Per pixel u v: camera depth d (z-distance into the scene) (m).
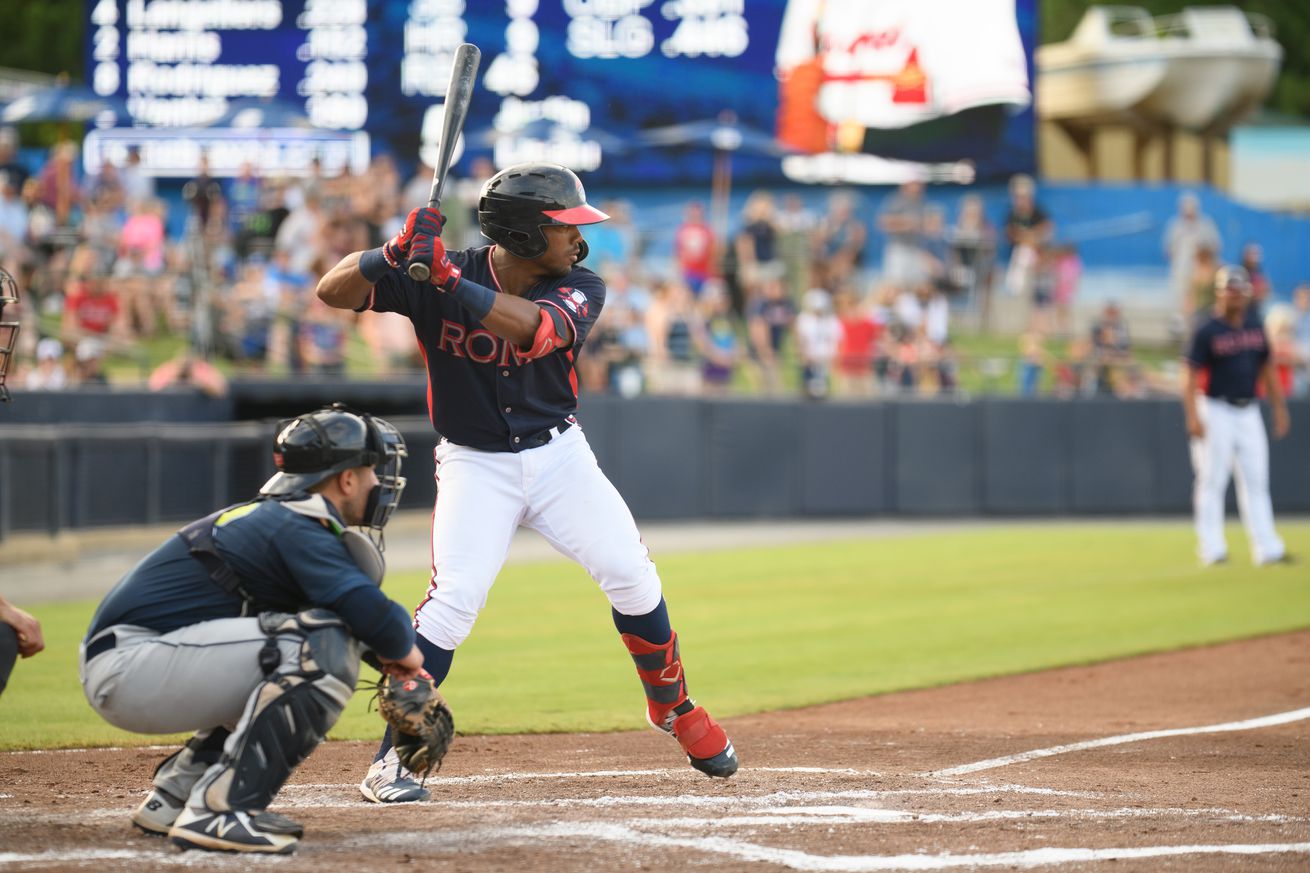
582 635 31.36
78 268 60.47
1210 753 19.38
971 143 74.50
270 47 69.94
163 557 13.05
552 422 15.28
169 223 69.75
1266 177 93.94
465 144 71.25
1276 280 81.62
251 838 12.70
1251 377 42.91
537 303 14.20
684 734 16.23
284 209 65.19
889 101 73.88
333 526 12.95
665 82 72.62
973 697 24.86
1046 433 64.94
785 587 40.06
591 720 22.14
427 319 14.81
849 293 68.44
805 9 73.06
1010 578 42.06
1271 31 108.81
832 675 26.98
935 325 69.81
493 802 15.56
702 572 43.50
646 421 60.03
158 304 61.19
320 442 13.07
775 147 72.94
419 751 13.46
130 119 69.56
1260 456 43.34
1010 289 75.06
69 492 45.62
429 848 13.15
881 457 63.97
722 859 12.80
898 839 13.65
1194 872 12.56
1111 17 91.06
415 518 55.84
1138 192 80.44
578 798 15.83
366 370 63.19
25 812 14.72
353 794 16.14
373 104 70.56
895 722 22.34
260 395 58.22
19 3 99.31
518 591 38.78
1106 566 44.88
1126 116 86.38
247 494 52.53
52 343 55.00
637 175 72.81
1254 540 43.72
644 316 65.69
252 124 67.75
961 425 64.50
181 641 12.71
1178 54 84.69
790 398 62.84
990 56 74.00
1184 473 65.62
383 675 13.71
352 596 12.66
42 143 90.56
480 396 14.98
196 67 69.88
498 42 71.25
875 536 55.59
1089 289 80.31
